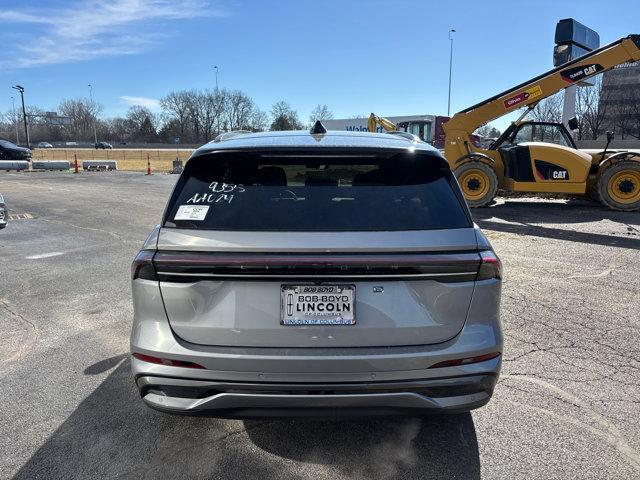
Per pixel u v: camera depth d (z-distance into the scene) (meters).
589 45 20.12
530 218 11.00
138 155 59.97
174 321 2.42
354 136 3.01
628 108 55.91
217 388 2.39
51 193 16.94
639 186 11.40
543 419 3.14
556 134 12.40
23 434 3.03
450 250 2.40
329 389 2.35
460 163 12.25
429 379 2.38
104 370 3.89
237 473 2.67
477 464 2.72
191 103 106.75
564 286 5.91
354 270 2.32
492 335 2.47
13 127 112.19
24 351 4.25
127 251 8.20
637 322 4.77
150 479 2.63
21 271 6.90
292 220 2.45
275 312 2.35
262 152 2.69
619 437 2.95
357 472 2.67
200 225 2.46
